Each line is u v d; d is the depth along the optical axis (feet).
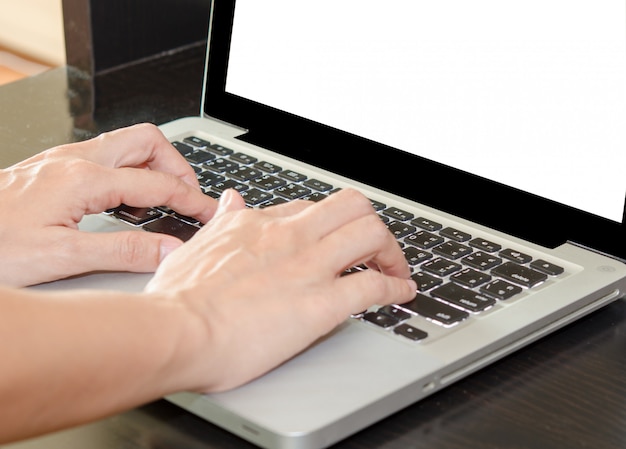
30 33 5.70
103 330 1.86
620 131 2.73
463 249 2.83
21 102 4.27
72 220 2.71
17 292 1.84
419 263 2.76
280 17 3.51
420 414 2.26
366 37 3.30
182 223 2.99
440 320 2.44
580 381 2.41
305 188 3.26
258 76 3.60
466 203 3.08
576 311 2.61
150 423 2.22
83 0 4.49
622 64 2.72
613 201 2.75
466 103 3.07
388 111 3.27
